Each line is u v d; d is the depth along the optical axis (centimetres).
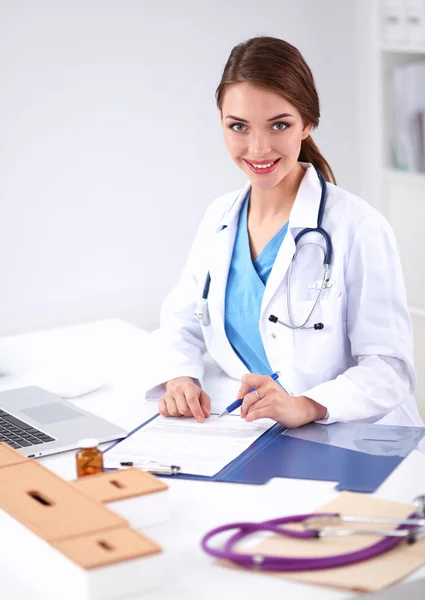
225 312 188
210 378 192
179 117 333
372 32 325
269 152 168
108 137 322
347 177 369
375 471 139
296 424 158
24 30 300
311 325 177
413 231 329
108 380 192
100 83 316
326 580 107
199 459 146
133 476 126
